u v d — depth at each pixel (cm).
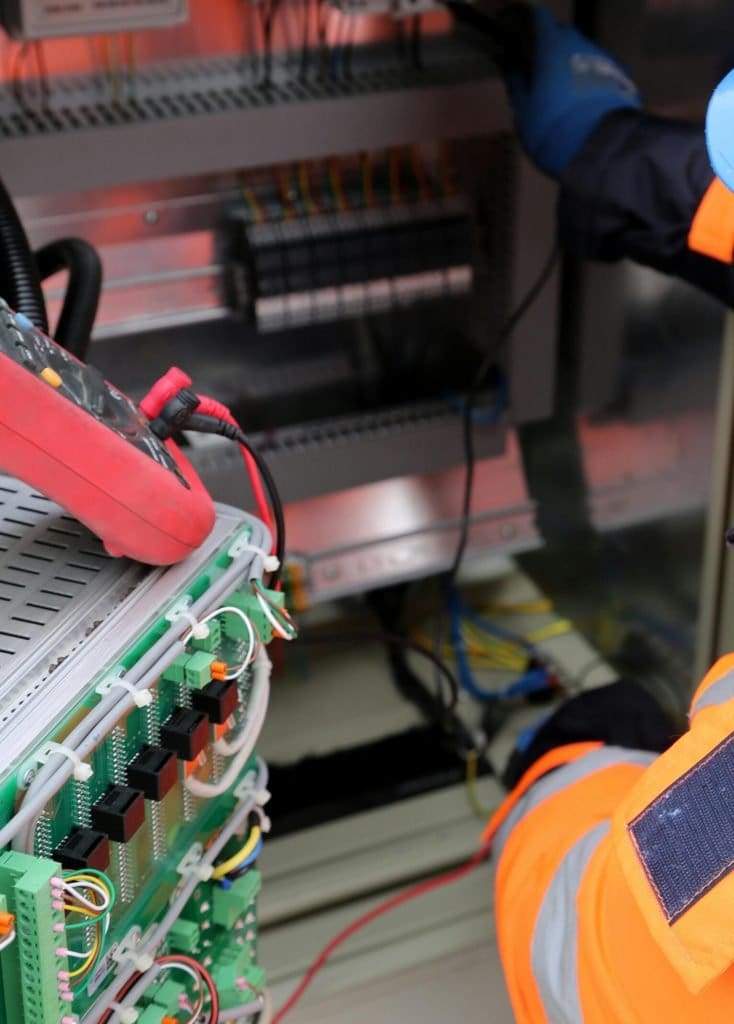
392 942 181
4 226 117
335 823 199
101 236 187
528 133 153
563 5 175
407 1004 172
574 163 140
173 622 88
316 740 215
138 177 160
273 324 189
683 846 81
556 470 229
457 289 198
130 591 91
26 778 74
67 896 77
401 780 207
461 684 226
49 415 82
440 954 179
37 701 79
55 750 76
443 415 199
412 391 210
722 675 91
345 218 188
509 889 114
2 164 153
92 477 84
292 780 206
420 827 199
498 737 215
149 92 172
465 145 200
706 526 179
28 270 117
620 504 210
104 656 83
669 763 86
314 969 176
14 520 100
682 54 167
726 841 79
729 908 77
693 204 129
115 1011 88
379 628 242
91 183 158
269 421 202
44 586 91
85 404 87
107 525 87
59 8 145
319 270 187
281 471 188
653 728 136
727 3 155
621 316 196
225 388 209
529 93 154
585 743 132
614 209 137
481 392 203
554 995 99
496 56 159
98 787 83
